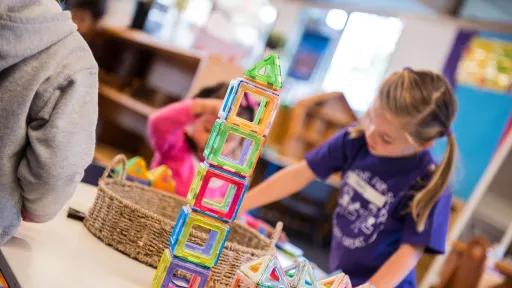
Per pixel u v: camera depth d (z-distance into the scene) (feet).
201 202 3.50
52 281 3.33
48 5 3.58
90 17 15.43
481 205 11.54
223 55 17.19
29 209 3.67
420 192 6.94
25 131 3.49
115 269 3.97
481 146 12.04
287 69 18.99
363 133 7.80
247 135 3.49
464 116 12.56
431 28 14.71
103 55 15.71
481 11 13.00
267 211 15.88
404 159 7.30
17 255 3.54
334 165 7.93
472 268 11.26
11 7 3.34
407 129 7.22
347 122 15.49
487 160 11.82
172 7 17.75
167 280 3.46
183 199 5.72
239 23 17.83
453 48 13.55
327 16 18.53
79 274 3.61
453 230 11.68
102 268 3.89
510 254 10.86
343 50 18.02
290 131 15.84
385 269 6.63
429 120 7.20
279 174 7.73
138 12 16.71
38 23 3.40
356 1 16.53
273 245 4.85
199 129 8.91
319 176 7.91
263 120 3.53
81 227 4.63
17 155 3.52
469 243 11.45
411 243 6.78
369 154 7.63
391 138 7.36
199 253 3.52
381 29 17.04
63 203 3.75
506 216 11.12
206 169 3.47
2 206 3.55
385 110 7.46
